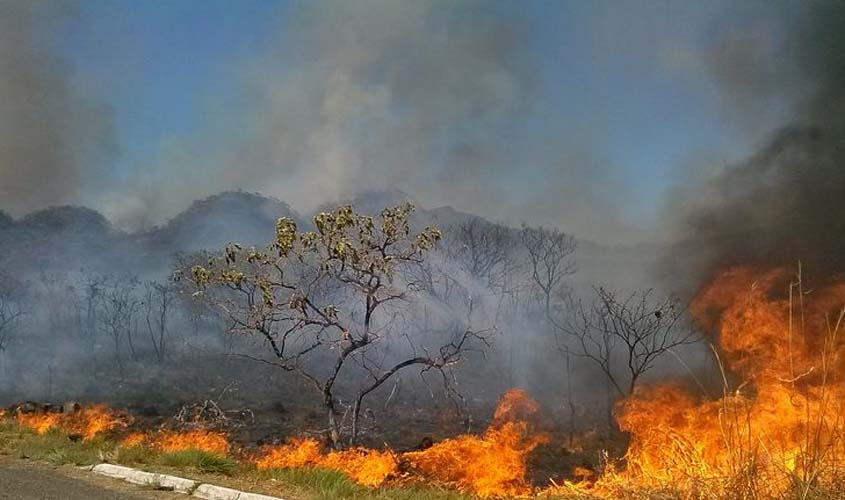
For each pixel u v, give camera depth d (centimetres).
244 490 639
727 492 486
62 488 625
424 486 817
